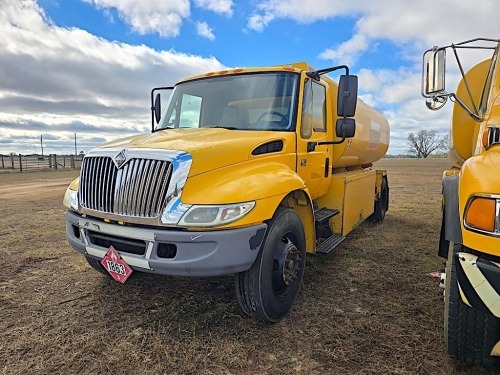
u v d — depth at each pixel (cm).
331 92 462
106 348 263
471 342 228
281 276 303
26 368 238
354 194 520
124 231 271
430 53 285
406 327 293
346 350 261
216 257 252
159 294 360
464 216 200
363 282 394
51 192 1289
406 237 601
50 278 406
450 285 234
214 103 399
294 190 320
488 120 258
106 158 290
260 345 268
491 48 318
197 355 255
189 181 262
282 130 358
